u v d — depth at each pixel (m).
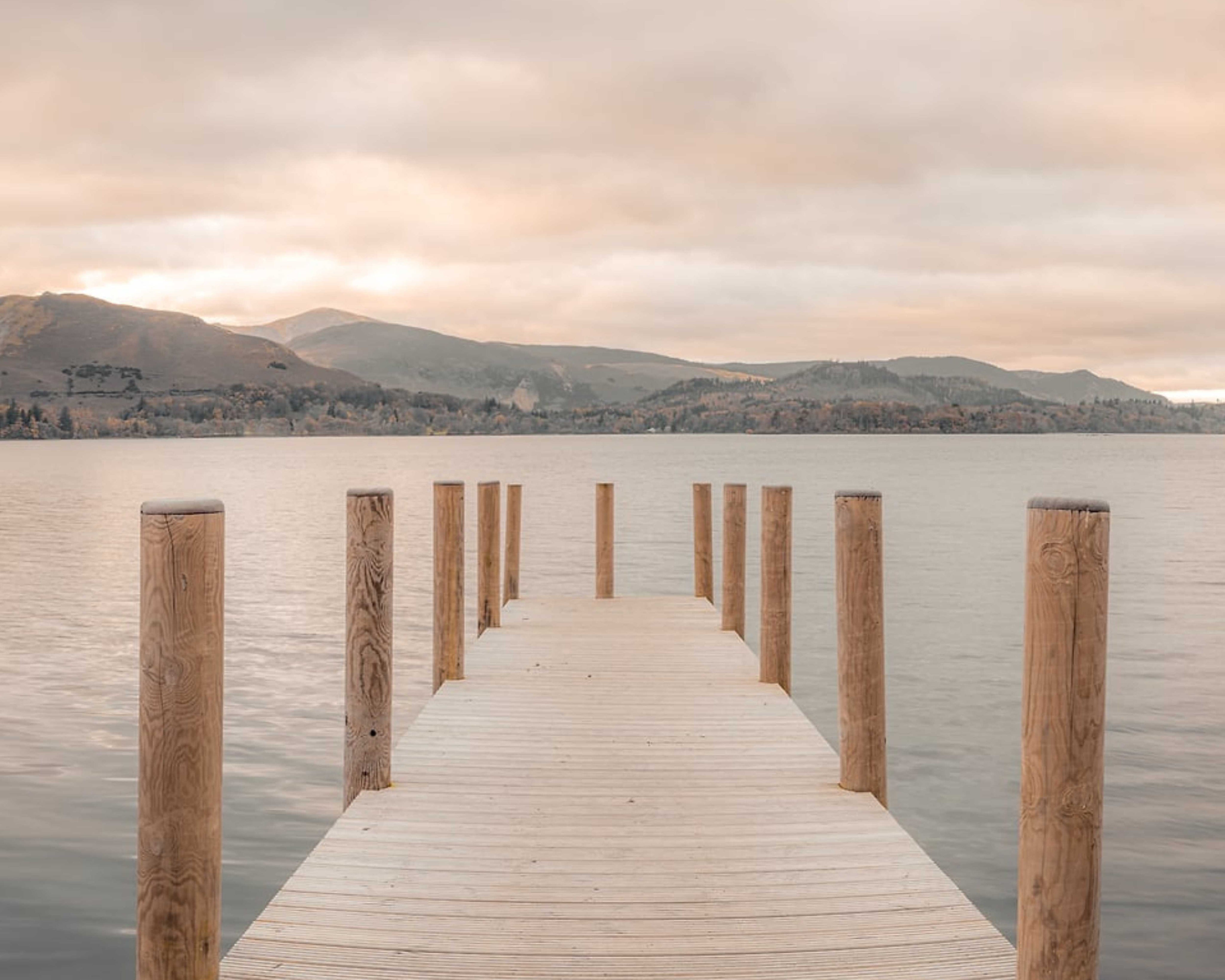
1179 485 66.06
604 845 4.62
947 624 17.45
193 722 2.87
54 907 7.08
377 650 5.29
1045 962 2.82
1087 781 2.80
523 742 6.29
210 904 2.93
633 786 5.46
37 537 32.75
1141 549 29.25
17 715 11.55
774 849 4.57
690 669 8.56
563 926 3.80
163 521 2.83
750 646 15.96
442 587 8.03
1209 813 8.64
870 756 5.36
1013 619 17.98
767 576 8.00
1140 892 7.28
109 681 13.16
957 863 7.94
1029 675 2.86
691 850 4.56
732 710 7.12
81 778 9.51
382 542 5.30
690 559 26.91
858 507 5.34
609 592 13.12
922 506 46.59
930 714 11.87
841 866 4.39
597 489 13.19
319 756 10.18
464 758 5.95
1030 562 2.87
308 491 58.12
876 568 5.37
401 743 6.25
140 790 2.88
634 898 4.05
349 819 4.92
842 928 3.80
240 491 58.34
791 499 7.97
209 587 2.88
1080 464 104.62
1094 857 2.81
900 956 3.59
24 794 9.10
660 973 3.46
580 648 9.55
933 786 9.55
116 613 18.33
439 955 3.56
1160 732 10.90
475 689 7.79
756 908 3.97
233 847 8.05
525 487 61.22
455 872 4.29
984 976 3.45
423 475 77.88
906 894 4.10
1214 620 17.67
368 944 3.64
